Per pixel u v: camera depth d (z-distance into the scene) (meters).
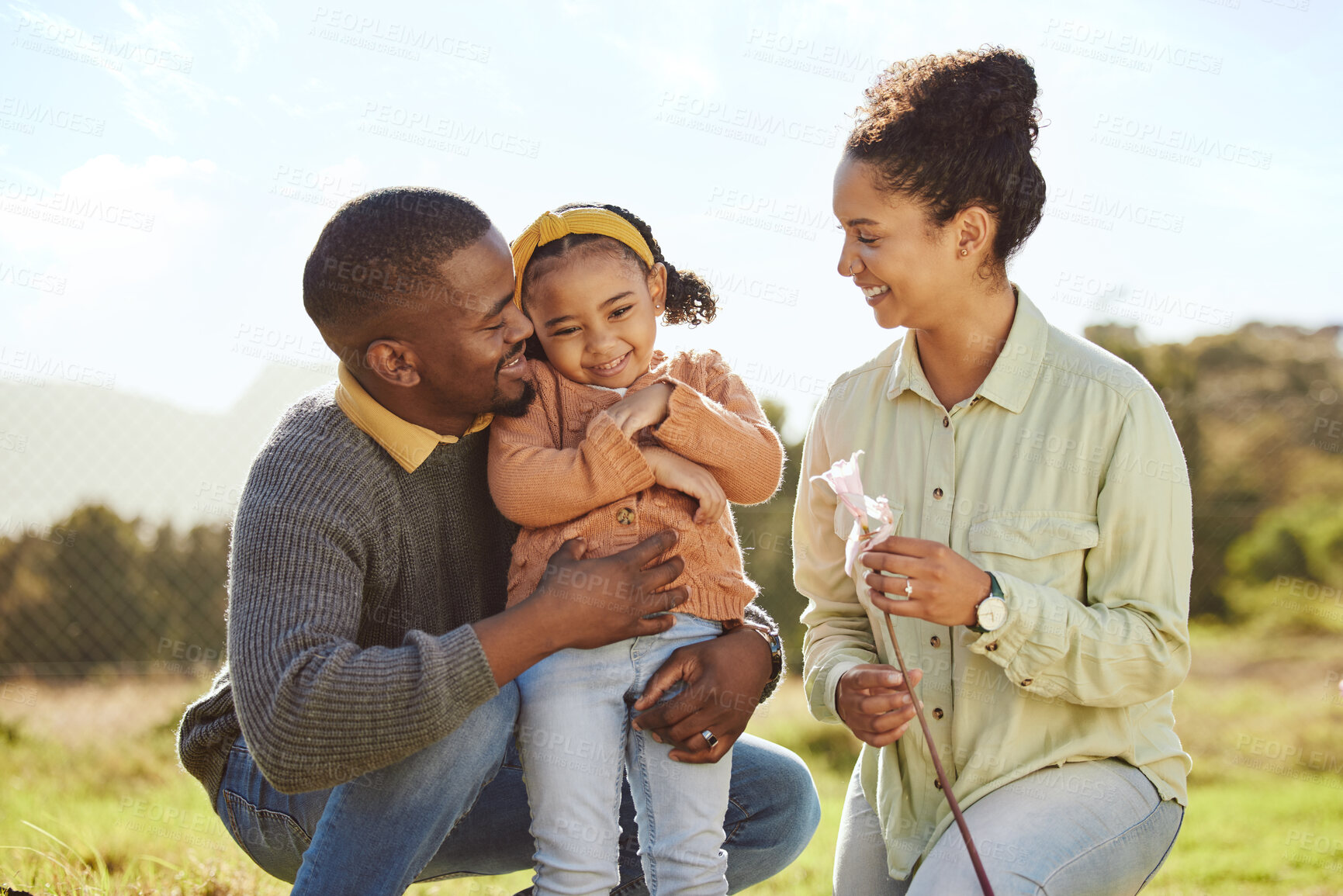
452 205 1.78
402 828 1.80
